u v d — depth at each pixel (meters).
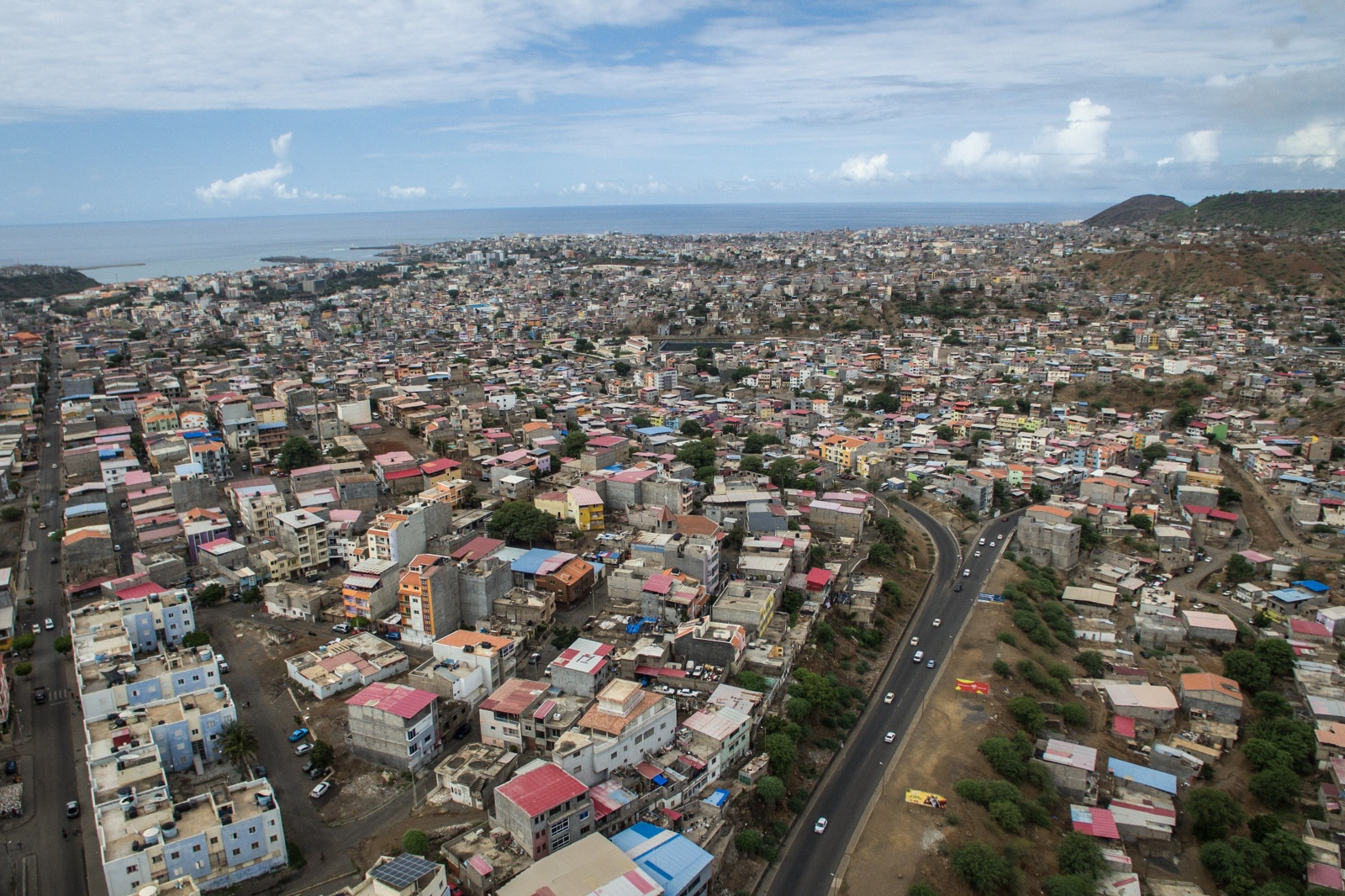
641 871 119.75
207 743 153.38
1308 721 188.38
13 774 150.75
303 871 129.12
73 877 128.25
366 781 149.00
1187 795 167.50
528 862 124.31
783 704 174.25
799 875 138.12
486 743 157.50
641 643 179.12
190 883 118.06
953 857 141.00
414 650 193.12
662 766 147.62
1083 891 136.00
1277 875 149.50
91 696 153.62
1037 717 181.00
